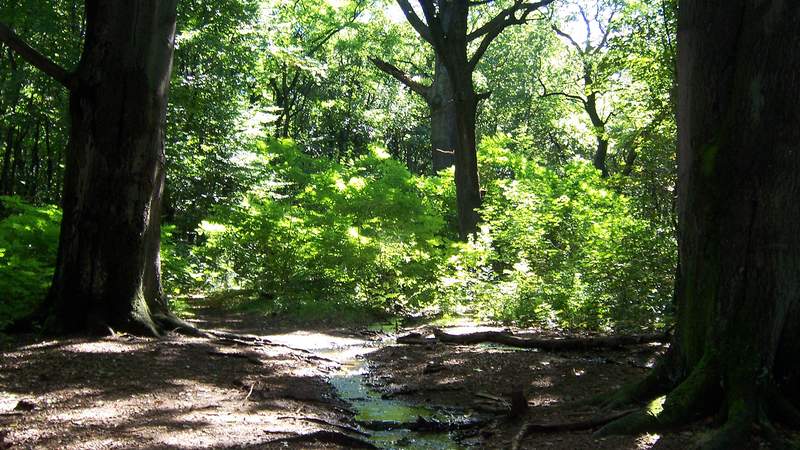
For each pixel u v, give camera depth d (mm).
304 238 16094
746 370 5492
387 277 16188
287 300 15078
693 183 5973
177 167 19109
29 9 17531
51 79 18750
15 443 5035
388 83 43406
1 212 15867
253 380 7809
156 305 10266
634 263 12883
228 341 10125
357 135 44031
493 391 7770
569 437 5648
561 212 17562
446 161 28078
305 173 26188
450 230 25406
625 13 20547
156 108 9781
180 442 5207
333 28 34219
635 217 18609
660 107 18484
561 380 8109
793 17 5535
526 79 41031
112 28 9438
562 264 15328
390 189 17984
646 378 6289
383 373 9086
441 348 10750
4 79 19781
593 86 22750
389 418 6754
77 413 5883
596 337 10742
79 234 9469
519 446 5496
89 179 9484
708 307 5801
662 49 18047
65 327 9266
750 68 5652
